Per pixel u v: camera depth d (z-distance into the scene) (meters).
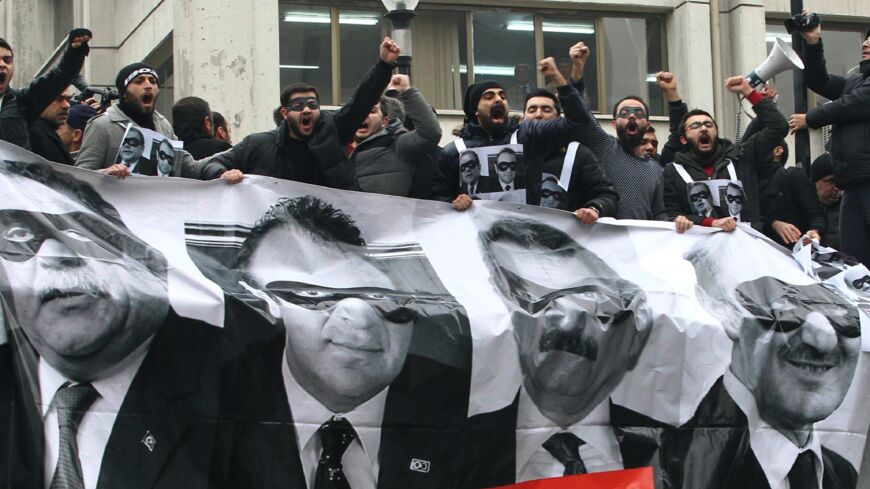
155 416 5.14
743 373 6.41
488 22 15.16
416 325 5.71
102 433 5.04
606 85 15.38
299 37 14.37
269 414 5.34
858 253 8.07
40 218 5.34
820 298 6.77
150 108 6.48
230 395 5.28
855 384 6.64
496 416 5.79
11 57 6.15
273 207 5.96
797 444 6.44
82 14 15.31
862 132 8.01
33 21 16.08
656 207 7.39
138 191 5.74
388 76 6.45
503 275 6.22
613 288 6.40
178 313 5.26
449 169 6.92
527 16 15.23
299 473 5.35
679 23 15.28
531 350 5.93
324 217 6.06
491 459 5.75
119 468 5.03
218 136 8.41
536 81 15.26
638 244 6.73
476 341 5.80
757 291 6.72
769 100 7.65
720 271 6.76
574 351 6.04
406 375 5.63
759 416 6.39
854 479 6.55
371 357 5.57
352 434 5.47
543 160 6.87
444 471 5.63
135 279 5.27
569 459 5.93
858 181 8.02
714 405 6.32
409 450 5.58
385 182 6.81
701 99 15.12
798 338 6.56
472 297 6.01
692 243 6.82
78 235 5.35
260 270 5.79
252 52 12.38
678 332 6.36
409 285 5.99
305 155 6.47
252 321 5.37
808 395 6.52
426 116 6.73
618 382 6.16
